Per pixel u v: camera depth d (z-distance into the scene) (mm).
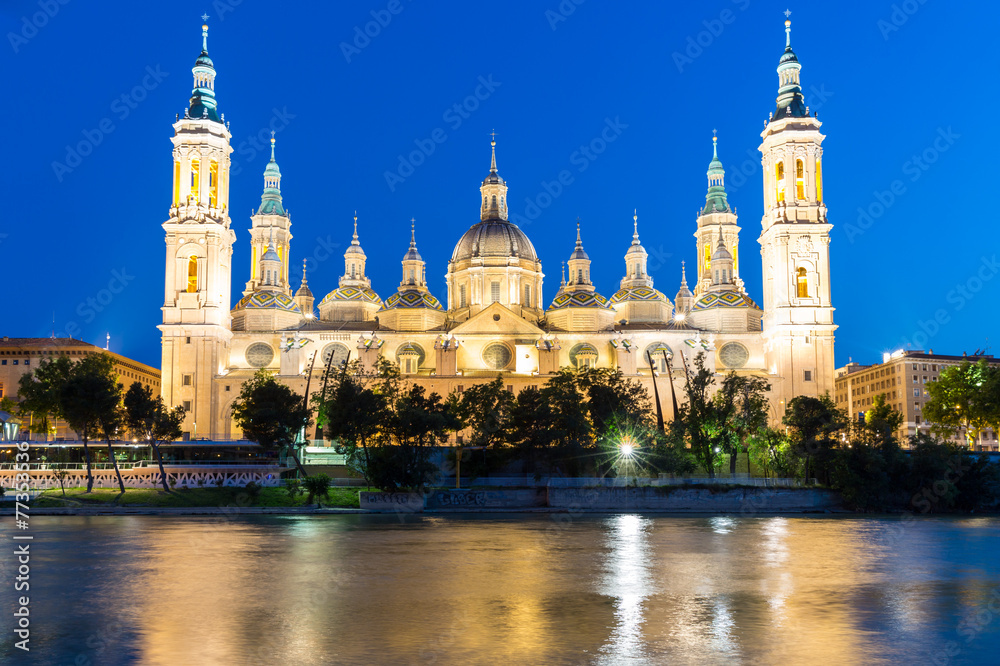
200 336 156875
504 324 158500
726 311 169375
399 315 165250
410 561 57344
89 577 49531
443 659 31031
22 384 125562
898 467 109125
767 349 167375
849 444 112812
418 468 105562
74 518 90000
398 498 104938
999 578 51625
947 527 85938
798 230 163750
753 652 32469
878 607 42125
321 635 34812
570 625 36969
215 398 156250
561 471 114750
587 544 68125
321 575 51000
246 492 103500
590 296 167500
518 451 116125
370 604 41750
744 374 161250
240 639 34094
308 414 114438
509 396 121250
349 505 105875
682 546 67125
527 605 41719
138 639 34125
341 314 170875
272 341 164125
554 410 115812
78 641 33812
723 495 107500
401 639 34156
